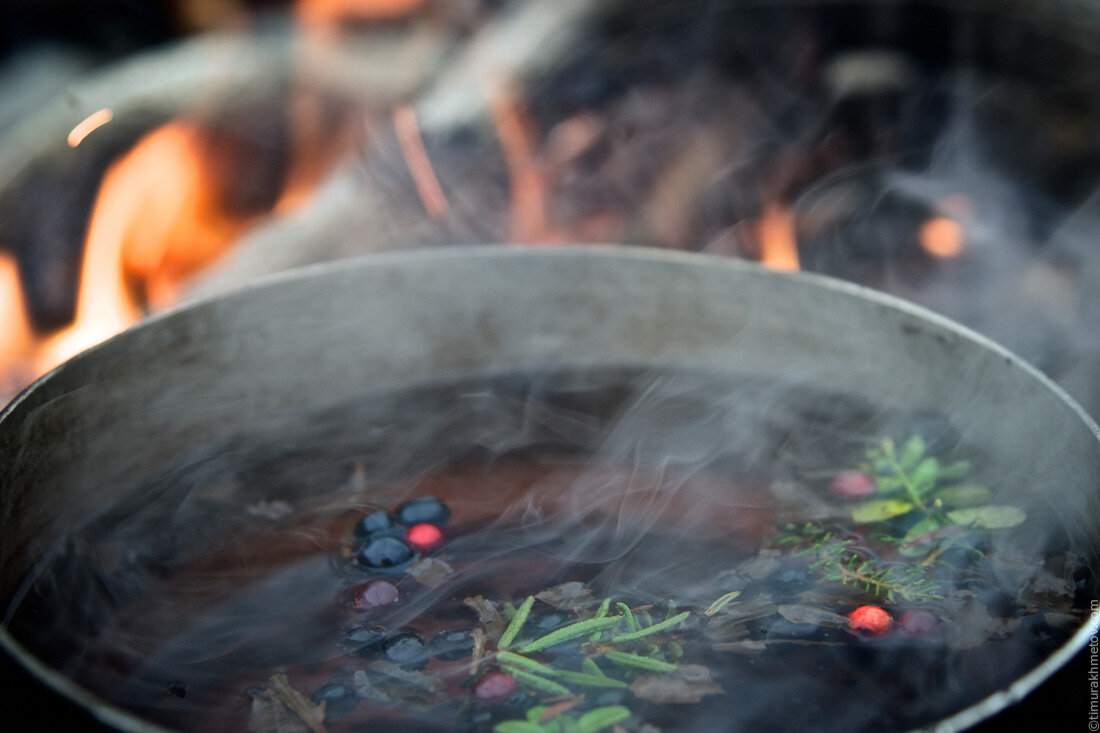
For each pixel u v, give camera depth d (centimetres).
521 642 48
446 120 78
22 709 44
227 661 48
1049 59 79
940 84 83
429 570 51
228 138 84
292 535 53
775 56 83
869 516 53
